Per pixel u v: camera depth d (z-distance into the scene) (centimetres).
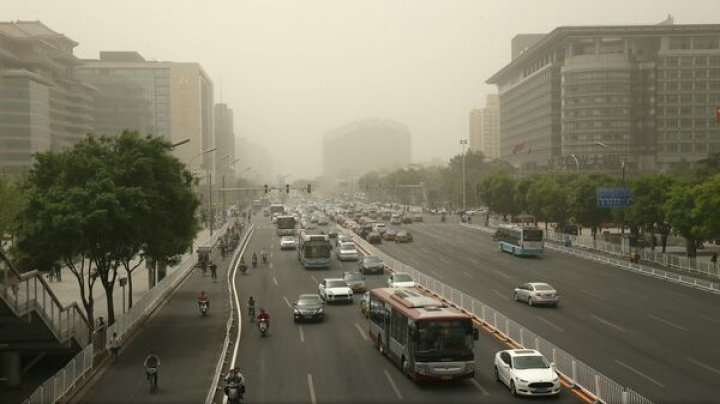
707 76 19662
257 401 2838
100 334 3919
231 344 3997
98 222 3875
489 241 10419
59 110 18825
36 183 4194
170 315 5056
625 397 2559
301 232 8281
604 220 10031
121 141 4475
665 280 6444
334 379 3191
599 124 19875
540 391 2830
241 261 7962
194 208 4709
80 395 3023
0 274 2750
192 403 2877
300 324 4597
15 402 3072
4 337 3303
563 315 4744
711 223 6328
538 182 11356
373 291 3994
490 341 3947
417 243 10138
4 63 17088
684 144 19675
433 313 3112
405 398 2859
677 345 3816
